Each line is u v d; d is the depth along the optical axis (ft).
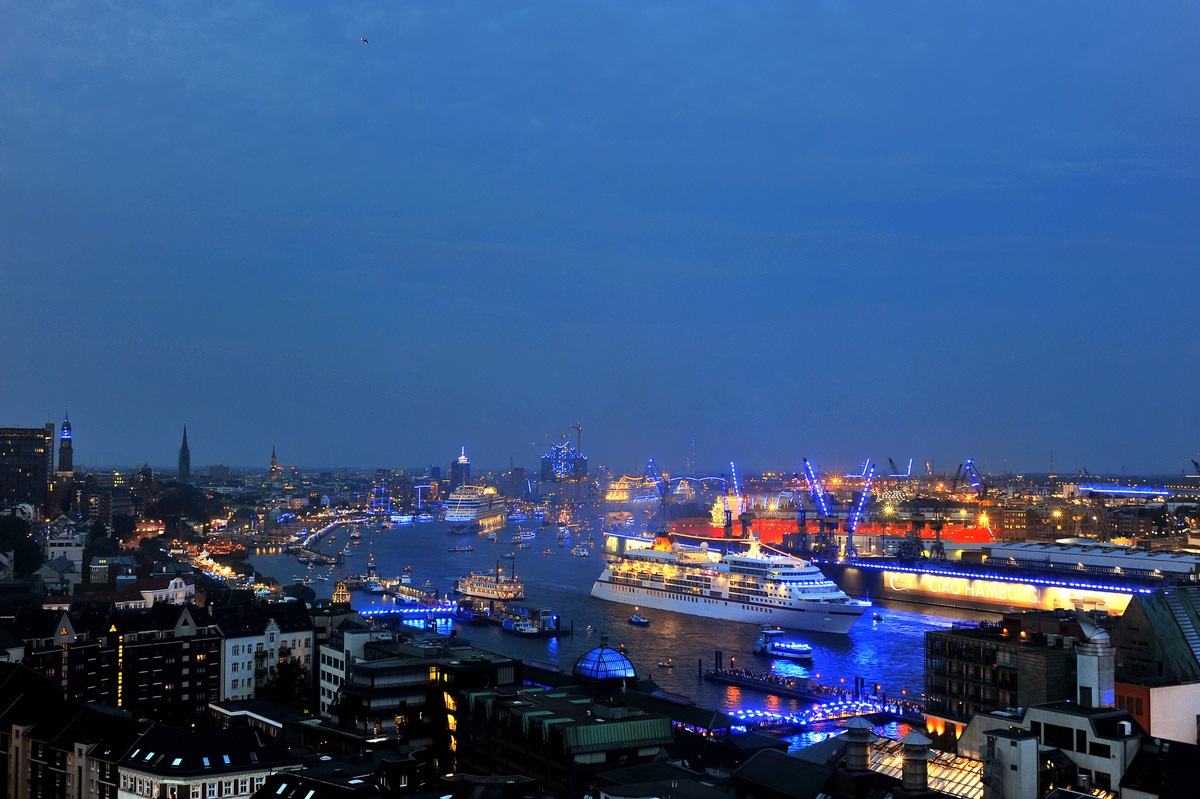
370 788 498.69
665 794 471.21
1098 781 454.81
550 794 569.23
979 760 482.69
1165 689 555.28
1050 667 619.67
